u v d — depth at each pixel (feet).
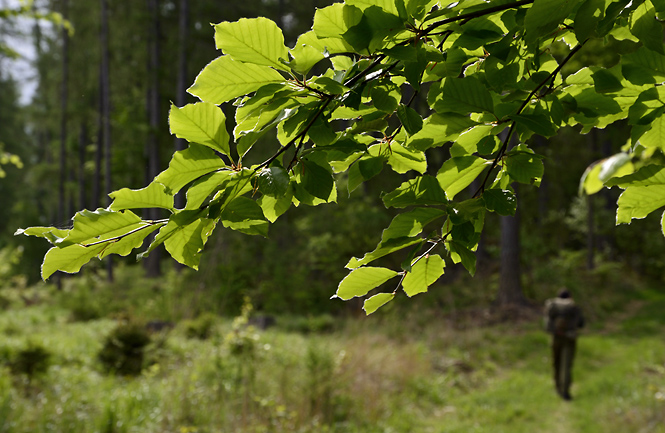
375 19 2.18
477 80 2.63
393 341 31.07
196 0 68.49
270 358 22.65
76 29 74.02
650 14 2.36
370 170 3.04
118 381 20.79
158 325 32.78
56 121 81.15
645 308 47.29
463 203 2.77
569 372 22.52
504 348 31.58
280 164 2.42
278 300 43.57
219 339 24.36
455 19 2.42
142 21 66.44
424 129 2.90
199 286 40.60
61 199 80.59
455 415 20.29
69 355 24.41
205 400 17.54
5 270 51.88
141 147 69.21
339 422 18.01
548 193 76.07
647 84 2.64
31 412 15.66
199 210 2.26
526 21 2.23
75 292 50.88
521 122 2.65
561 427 18.69
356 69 2.53
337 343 26.03
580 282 54.70
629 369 26.35
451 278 52.24
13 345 23.57
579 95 2.88
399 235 2.82
